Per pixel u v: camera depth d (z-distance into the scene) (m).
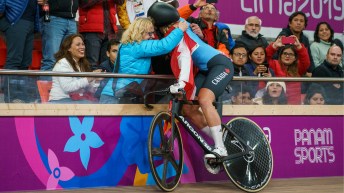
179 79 11.51
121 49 12.29
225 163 12.05
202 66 12.09
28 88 11.45
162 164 12.44
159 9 12.02
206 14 13.88
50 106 11.61
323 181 13.30
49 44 13.80
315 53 17.42
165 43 11.66
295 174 13.88
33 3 13.24
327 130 14.27
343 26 18.23
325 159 14.23
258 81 13.52
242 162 12.30
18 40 13.03
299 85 13.94
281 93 13.75
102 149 12.02
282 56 15.77
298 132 13.93
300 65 16.20
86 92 11.95
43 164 11.51
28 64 13.55
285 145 13.79
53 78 11.66
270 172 12.55
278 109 13.70
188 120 12.70
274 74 15.73
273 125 13.66
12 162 11.26
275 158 13.68
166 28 12.10
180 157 12.10
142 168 12.37
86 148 11.88
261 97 13.55
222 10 16.62
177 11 12.16
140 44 12.00
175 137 12.24
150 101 12.53
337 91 14.35
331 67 16.53
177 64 11.85
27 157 11.39
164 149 11.62
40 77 11.56
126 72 12.26
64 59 12.51
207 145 11.91
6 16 13.01
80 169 11.80
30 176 11.39
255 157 12.55
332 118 14.32
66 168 11.69
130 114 12.32
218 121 11.77
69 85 11.78
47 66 13.80
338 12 18.20
